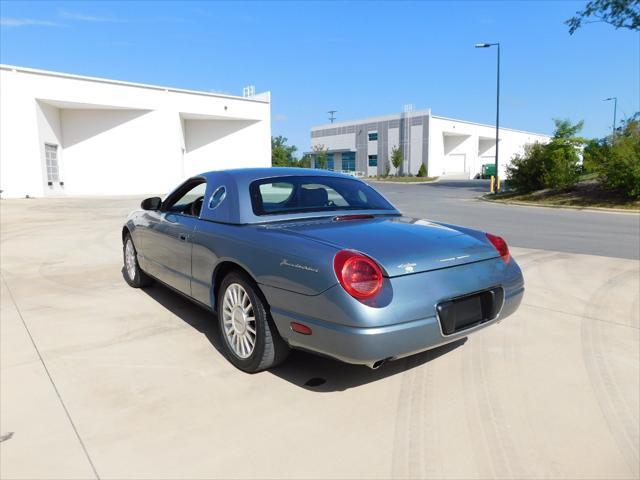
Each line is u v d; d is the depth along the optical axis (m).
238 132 32.25
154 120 27.77
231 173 3.83
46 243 9.10
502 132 66.44
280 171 3.97
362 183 4.35
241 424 2.66
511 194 23.53
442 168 57.69
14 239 9.60
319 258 2.71
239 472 2.24
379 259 2.70
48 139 24.58
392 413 2.78
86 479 2.20
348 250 2.71
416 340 2.69
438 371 3.34
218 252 3.42
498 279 3.15
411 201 21.66
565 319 4.45
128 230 5.54
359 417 2.73
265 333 3.08
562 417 2.73
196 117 30.61
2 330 4.17
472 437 2.54
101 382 3.17
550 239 9.66
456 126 58.75
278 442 2.49
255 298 3.10
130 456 2.37
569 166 21.42
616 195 18.70
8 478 2.21
